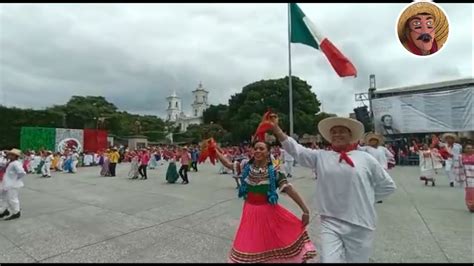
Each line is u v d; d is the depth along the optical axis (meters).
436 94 20.41
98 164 24.81
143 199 8.27
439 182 11.27
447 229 5.05
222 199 8.16
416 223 5.41
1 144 33.06
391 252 4.02
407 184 10.72
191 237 4.87
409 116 21.25
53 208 7.30
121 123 59.91
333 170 2.55
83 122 54.00
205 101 111.00
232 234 5.01
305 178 12.72
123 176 15.38
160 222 5.81
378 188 2.67
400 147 21.25
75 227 5.55
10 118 34.25
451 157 10.22
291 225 3.03
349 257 2.54
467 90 19.30
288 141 2.88
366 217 2.49
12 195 6.29
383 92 22.81
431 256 3.88
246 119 42.97
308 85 45.03
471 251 4.04
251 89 46.38
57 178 15.05
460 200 7.55
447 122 20.03
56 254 4.21
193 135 65.31
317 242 4.46
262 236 2.90
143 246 4.48
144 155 14.41
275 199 2.99
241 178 3.16
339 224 2.53
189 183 11.89
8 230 5.44
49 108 51.84
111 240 4.78
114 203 7.75
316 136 38.75
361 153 2.66
